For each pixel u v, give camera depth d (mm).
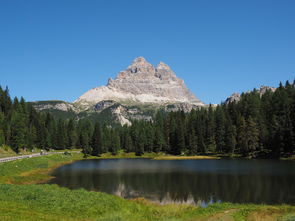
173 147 163750
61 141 173750
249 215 31328
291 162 98875
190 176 72375
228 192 51031
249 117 132750
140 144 167500
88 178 71375
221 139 146375
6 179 58281
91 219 28328
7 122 133250
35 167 86938
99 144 166500
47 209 29672
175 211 35344
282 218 29281
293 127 117000
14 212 25641
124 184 62250
